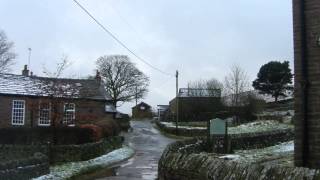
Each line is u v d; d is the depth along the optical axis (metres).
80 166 30.22
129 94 97.88
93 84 54.09
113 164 32.34
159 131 75.94
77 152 33.69
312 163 15.33
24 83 49.31
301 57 15.69
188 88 82.94
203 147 31.39
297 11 15.87
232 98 74.94
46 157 26.47
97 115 51.94
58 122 39.19
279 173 11.42
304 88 15.57
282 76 80.00
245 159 24.52
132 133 71.19
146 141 56.94
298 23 15.82
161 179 20.64
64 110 39.34
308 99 15.55
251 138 36.47
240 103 72.62
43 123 47.53
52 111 39.25
